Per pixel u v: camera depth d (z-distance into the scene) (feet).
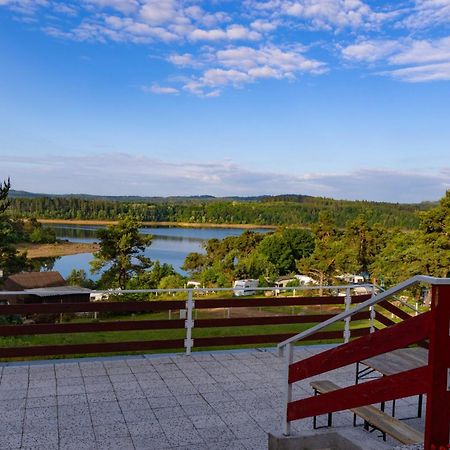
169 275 152.76
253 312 73.67
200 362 18.84
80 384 15.97
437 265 92.79
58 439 12.05
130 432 12.60
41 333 17.99
